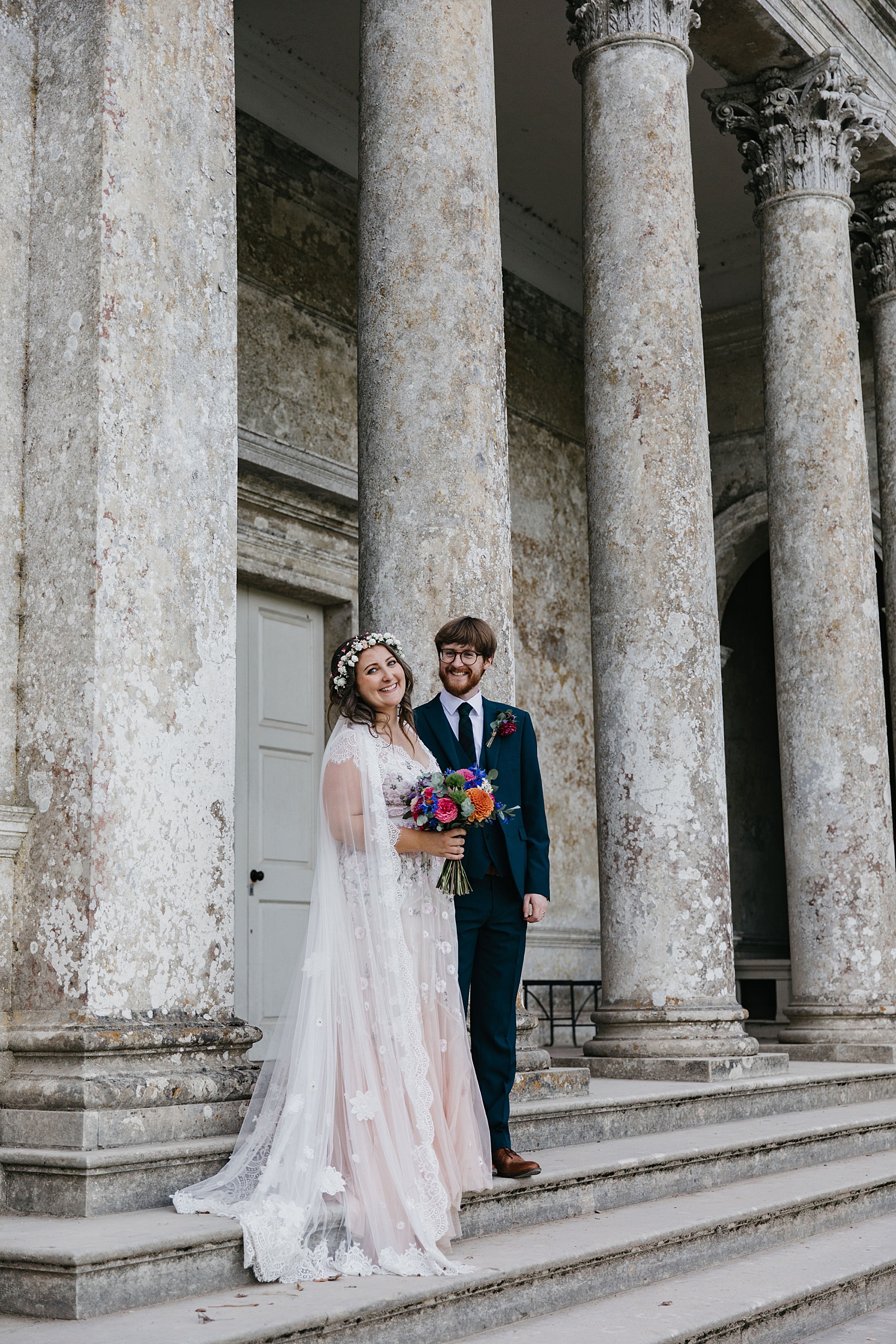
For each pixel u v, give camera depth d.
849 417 10.28
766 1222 5.41
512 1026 4.85
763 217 10.56
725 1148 5.95
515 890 4.84
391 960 4.31
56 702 4.49
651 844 7.66
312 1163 4.08
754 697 17.36
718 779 7.83
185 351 4.91
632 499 7.91
